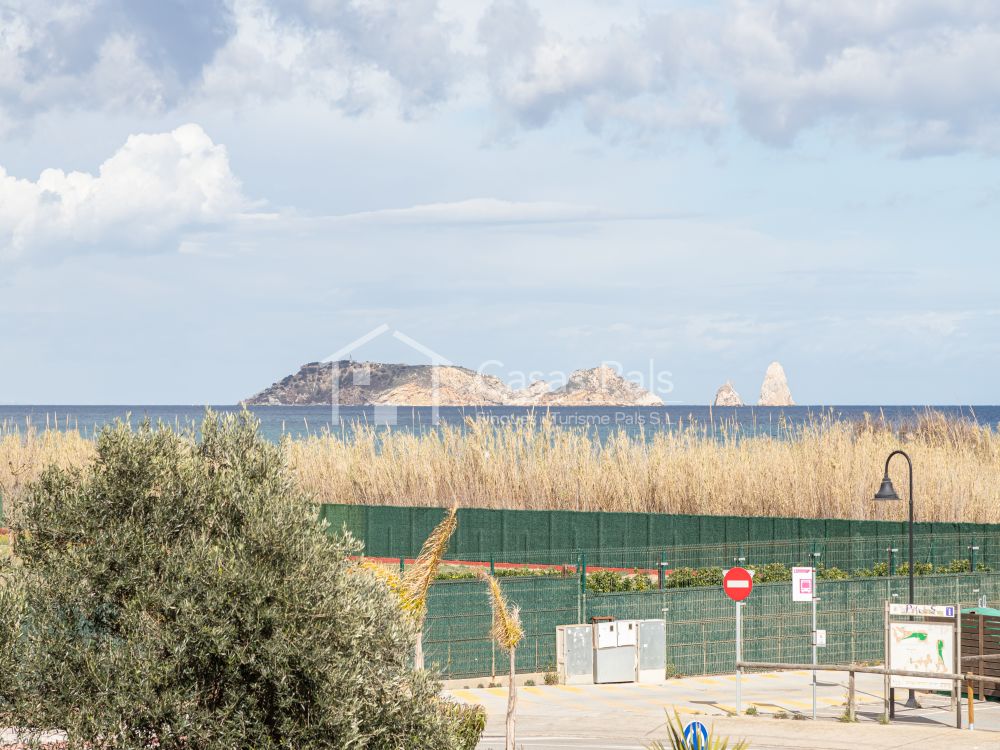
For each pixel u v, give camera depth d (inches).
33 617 552.7
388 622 604.7
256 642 538.6
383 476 2149.4
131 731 531.8
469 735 809.5
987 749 965.2
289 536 564.1
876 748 972.6
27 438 2401.6
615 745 994.7
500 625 812.0
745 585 1141.1
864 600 1499.8
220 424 625.9
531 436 2129.7
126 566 558.3
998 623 1259.8
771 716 1128.8
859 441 2039.9
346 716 540.1
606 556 1856.5
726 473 1964.8
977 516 1898.4
